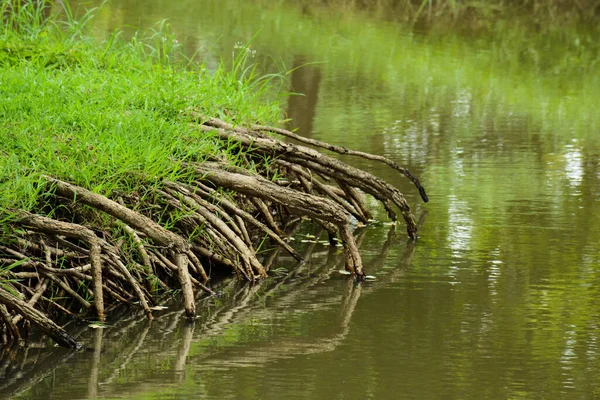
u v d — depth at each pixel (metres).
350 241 11.07
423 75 25.03
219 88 13.87
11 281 9.34
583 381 8.12
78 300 9.78
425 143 17.39
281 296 10.49
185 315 9.84
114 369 8.45
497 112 20.80
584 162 16.17
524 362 8.53
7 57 14.08
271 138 11.99
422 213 13.29
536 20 36.22
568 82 24.91
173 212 10.78
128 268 10.20
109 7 31.16
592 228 12.55
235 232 11.23
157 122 11.68
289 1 38.38
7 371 8.41
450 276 10.96
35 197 9.80
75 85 12.72
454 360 8.59
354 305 10.12
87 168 10.31
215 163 11.19
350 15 35.66
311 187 12.58
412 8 38.28
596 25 35.34
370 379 8.16
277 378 8.20
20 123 11.10
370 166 15.56
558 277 10.84
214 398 7.79
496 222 12.86
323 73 24.41
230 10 34.19
